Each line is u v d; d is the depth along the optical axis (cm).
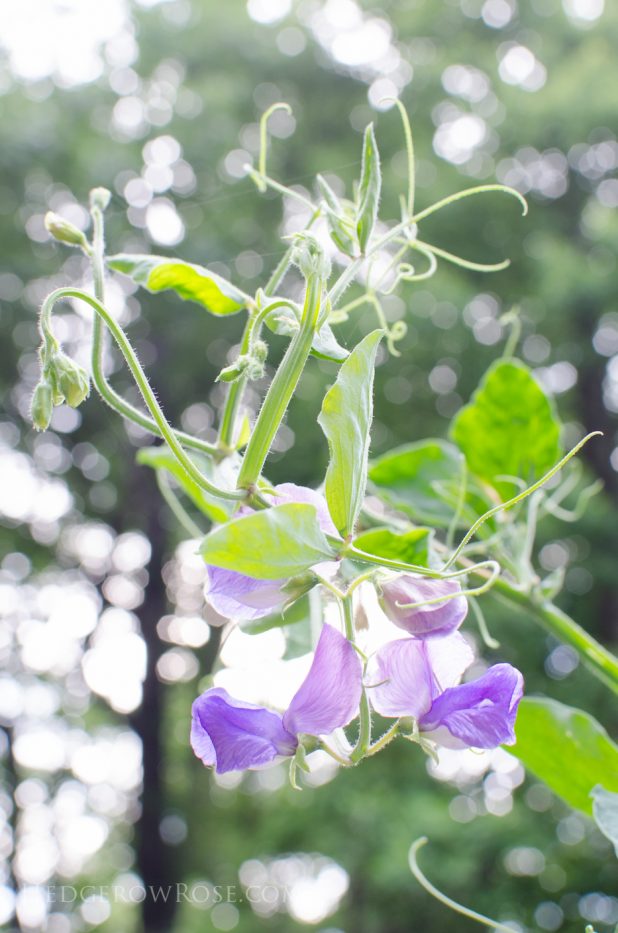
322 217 146
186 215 1423
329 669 114
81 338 1476
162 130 1425
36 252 1429
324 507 119
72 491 1686
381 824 1136
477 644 1134
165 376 1512
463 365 1300
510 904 1130
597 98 1316
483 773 1180
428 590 117
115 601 1778
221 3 1560
